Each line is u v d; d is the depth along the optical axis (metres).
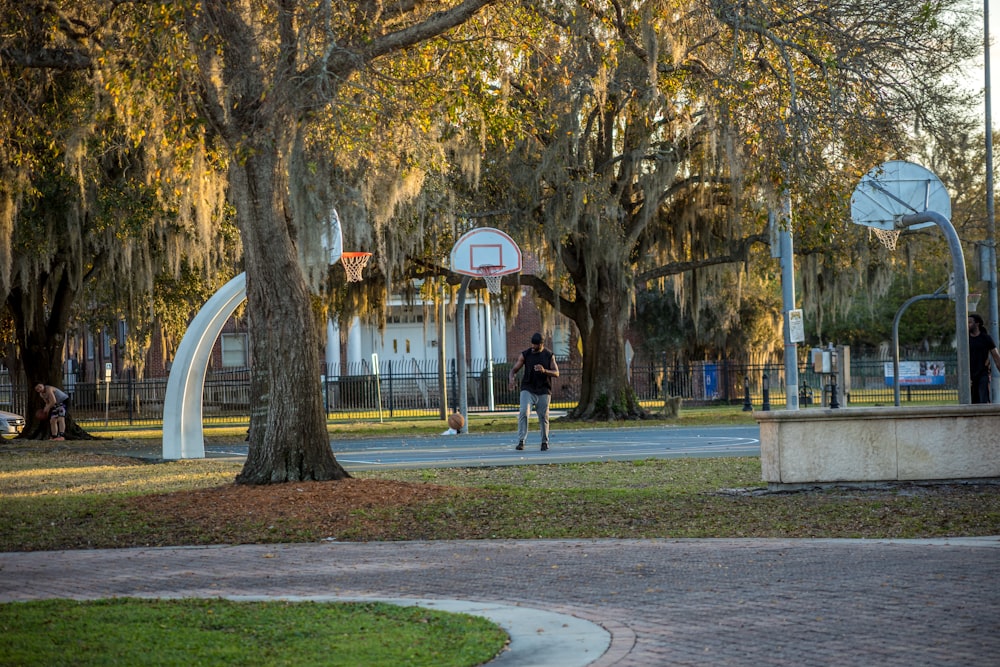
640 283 50.94
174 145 23.55
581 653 9.32
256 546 16.56
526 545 15.98
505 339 88.62
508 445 36.53
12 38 26.06
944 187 25.33
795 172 22.42
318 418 22.25
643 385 74.69
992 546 14.45
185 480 25.94
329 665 8.77
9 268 37.31
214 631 10.05
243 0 22.48
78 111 34.09
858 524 16.86
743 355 78.44
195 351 33.75
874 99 22.86
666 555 14.68
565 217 44.88
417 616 10.75
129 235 40.44
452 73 24.61
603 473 25.19
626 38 31.91
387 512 18.78
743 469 25.38
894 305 94.12
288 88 21.41
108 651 9.20
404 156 26.58
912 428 21.03
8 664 8.72
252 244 22.03
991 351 27.39
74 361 95.50
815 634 9.78
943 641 9.34
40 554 16.22
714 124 31.20
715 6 22.11
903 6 23.52
